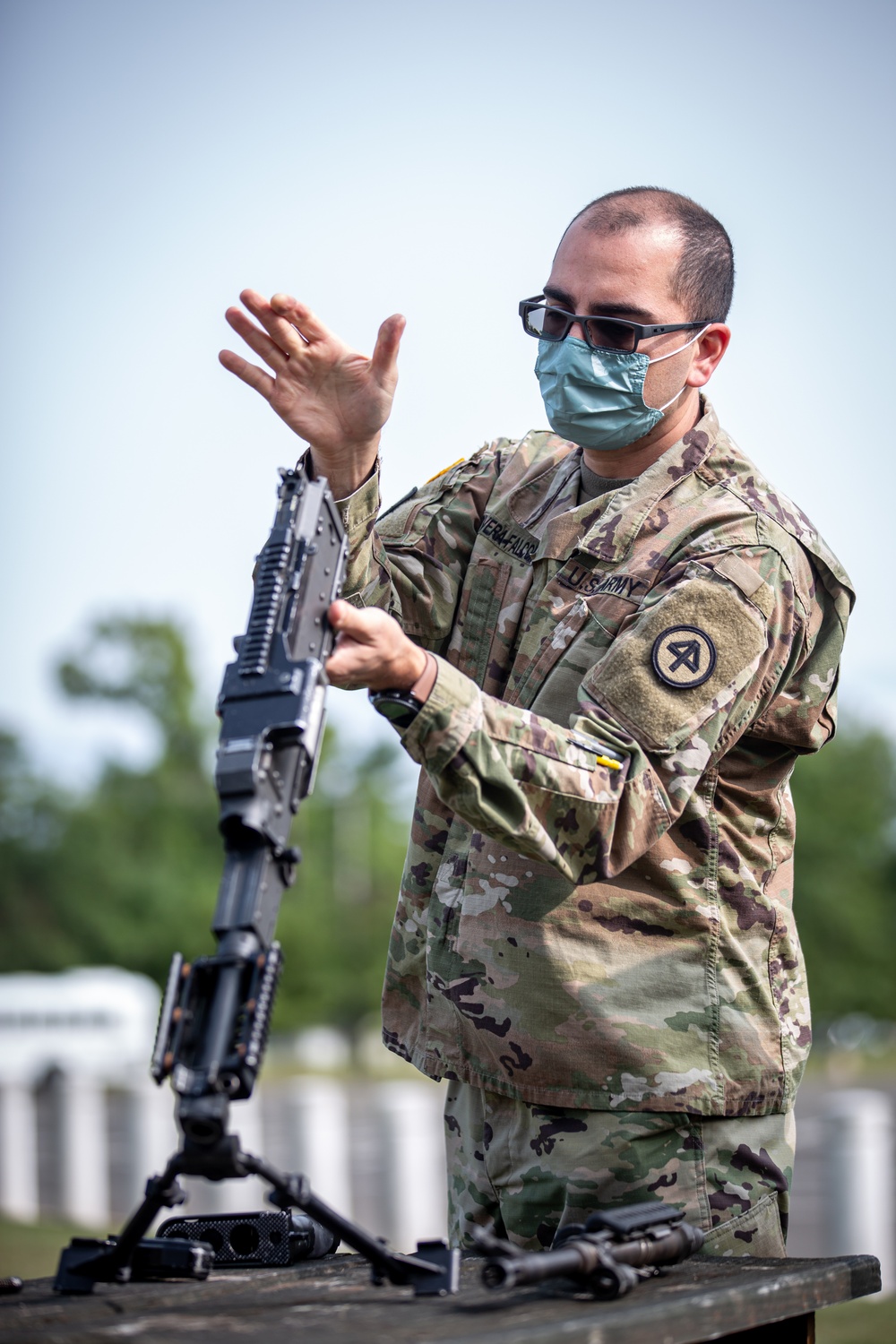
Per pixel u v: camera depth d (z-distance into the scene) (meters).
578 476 3.59
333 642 2.54
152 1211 2.41
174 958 2.23
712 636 2.88
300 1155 12.74
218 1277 2.64
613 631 3.19
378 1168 16.25
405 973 3.48
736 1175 3.04
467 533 3.67
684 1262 2.71
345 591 3.33
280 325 3.12
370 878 63.25
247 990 2.21
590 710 2.84
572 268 3.37
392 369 3.17
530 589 3.46
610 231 3.33
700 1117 3.03
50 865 58.12
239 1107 14.35
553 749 2.63
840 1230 8.94
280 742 2.35
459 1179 3.34
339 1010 59.34
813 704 3.18
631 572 3.21
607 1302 2.34
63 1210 13.49
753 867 3.22
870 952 52.78
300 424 3.19
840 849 53.34
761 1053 3.09
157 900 57.28
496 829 2.60
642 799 2.74
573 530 3.38
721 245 3.46
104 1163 13.92
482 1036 3.12
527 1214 3.09
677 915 3.09
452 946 3.24
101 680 64.69
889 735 56.88
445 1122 3.46
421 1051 3.39
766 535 3.09
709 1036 3.05
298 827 62.88
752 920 3.16
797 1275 2.51
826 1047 57.97
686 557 3.09
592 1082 3.02
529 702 3.30
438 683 2.55
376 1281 2.43
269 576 2.49
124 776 61.56
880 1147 9.09
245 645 2.43
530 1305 2.33
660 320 3.31
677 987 3.07
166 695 64.69
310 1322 2.21
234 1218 2.84
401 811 66.69
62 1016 34.00
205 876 59.34
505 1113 3.17
